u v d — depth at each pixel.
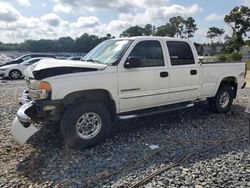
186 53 6.32
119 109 5.32
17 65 18.89
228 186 3.61
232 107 8.29
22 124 4.67
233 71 7.41
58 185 3.71
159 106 6.01
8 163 4.42
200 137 5.57
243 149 4.94
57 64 4.84
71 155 4.63
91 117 4.91
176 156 4.58
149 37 5.77
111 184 3.70
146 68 5.55
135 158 4.50
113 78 5.10
